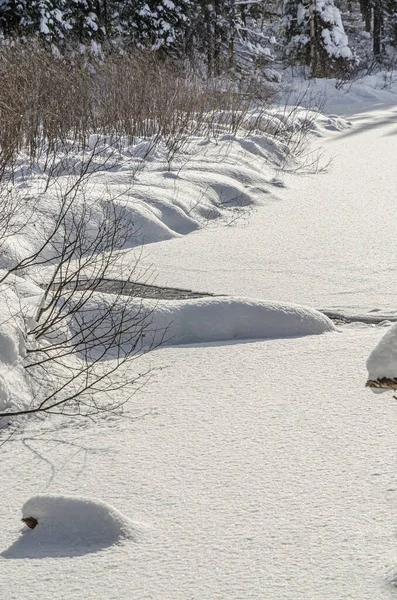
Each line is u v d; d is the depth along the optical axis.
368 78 42.38
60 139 13.02
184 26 31.70
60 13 26.33
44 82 14.08
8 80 13.07
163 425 4.37
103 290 7.16
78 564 3.03
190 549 3.09
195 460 3.90
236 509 3.38
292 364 5.26
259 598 2.74
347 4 53.78
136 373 5.26
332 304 6.81
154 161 12.75
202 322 5.97
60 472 3.85
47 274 7.53
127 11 30.95
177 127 15.16
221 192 11.63
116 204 9.68
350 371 5.04
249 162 13.89
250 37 38.28
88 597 2.81
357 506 3.33
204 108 16.89
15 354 4.89
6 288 5.61
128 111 14.51
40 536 3.26
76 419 4.52
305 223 10.31
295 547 3.05
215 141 14.87
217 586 2.83
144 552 3.08
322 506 3.35
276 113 19.73
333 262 8.23
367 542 3.04
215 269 8.08
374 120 24.69
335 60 42.38
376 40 51.72
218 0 34.19
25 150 12.55
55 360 5.20
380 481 3.54
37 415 4.58
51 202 9.28
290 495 3.47
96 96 15.01
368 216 10.55
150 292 7.20
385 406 4.42
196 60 23.84
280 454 3.91
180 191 11.14
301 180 13.78
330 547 3.03
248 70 34.38
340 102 37.22
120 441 4.18
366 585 2.77
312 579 2.83
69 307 5.87
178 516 3.35
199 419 4.43
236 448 4.01
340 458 3.81
